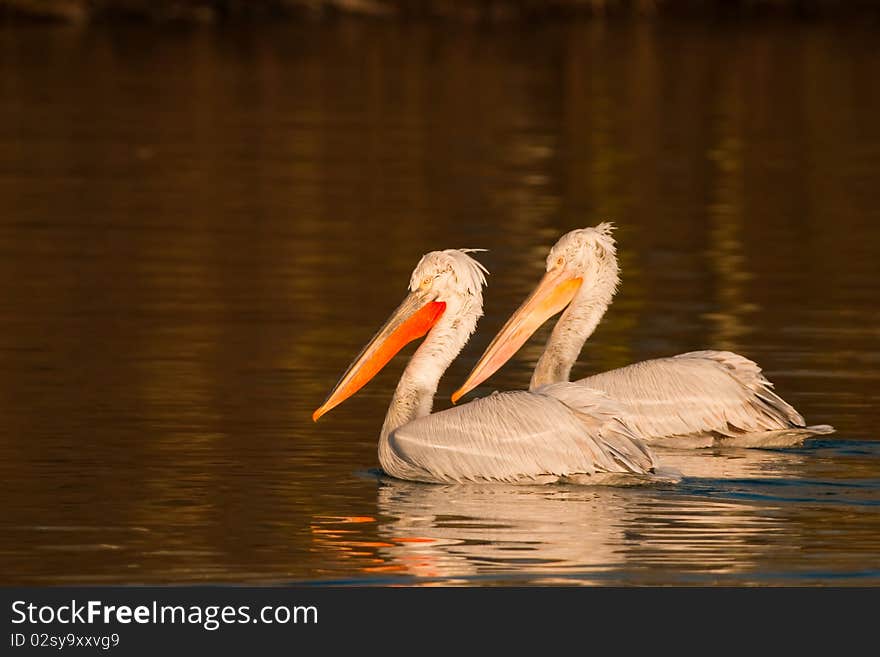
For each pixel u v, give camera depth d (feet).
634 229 80.89
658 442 42.83
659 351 54.44
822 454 41.45
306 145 112.06
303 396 47.96
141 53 173.17
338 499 37.09
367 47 185.98
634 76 160.56
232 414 45.55
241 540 33.81
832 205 88.58
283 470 39.78
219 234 78.59
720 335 56.90
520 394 38.93
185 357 53.16
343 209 86.58
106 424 44.09
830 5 240.94
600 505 36.27
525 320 47.03
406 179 97.45
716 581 31.09
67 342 55.21
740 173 100.63
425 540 33.76
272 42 188.96
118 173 98.07
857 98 142.92
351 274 69.00
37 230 78.95
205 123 122.52
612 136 119.44
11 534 34.17
